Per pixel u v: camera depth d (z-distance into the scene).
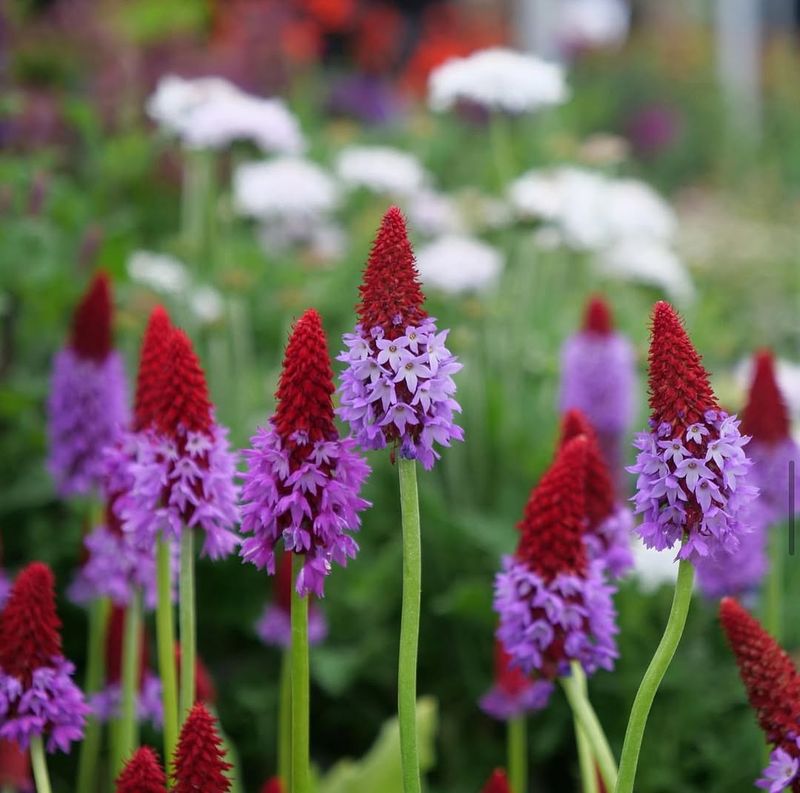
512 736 4.12
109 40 10.05
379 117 12.66
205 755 2.43
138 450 3.18
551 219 7.57
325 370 2.54
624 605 5.51
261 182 7.70
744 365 6.76
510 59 7.75
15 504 6.10
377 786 4.21
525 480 6.83
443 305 7.64
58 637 2.87
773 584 4.55
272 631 4.31
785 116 16.77
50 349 6.96
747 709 5.43
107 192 8.65
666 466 2.40
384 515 6.58
